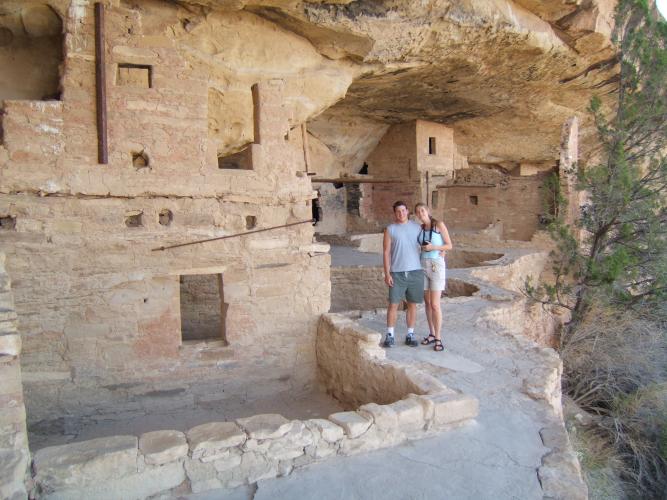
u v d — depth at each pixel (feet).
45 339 15.66
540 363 17.89
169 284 17.15
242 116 27.89
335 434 11.27
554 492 10.68
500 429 13.24
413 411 12.28
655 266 35.37
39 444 15.03
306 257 19.15
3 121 14.70
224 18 25.35
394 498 10.17
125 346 16.66
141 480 9.57
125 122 15.98
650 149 39.01
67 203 15.62
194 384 17.70
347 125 48.96
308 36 28.32
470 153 61.57
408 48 30.40
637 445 22.47
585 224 37.76
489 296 28.84
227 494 10.01
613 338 32.96
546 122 50.72
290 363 19.12
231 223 17.81
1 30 19.72
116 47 15.67
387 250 19.36
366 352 16.34
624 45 37.52
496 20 30.04
